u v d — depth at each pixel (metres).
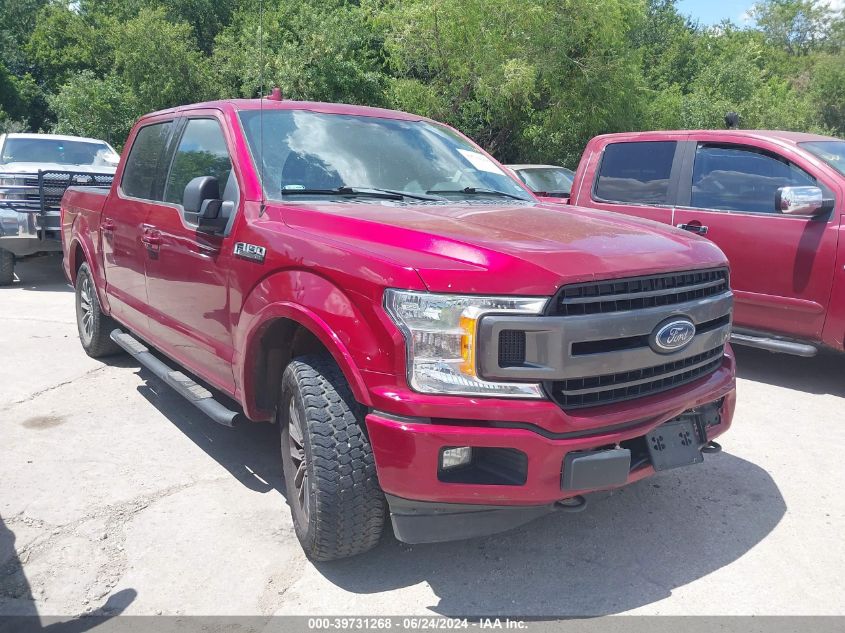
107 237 5.28
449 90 20.64
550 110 23.03
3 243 9.22
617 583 2.98
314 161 3.79
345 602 2.85
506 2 18.78
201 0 29.12
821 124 42.72
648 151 6.54
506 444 2.56
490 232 2.93
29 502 3.68
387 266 2.69
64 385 5.52
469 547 3.27
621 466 2.72
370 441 2.75
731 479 3.98
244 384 3.44
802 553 3.21
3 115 30.75
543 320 2.54
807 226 5.39
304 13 21.86
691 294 3.06
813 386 5.69
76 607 2.83
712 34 45.88
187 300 4.04
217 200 3.62
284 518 3.53
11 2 38.31
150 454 4.29
